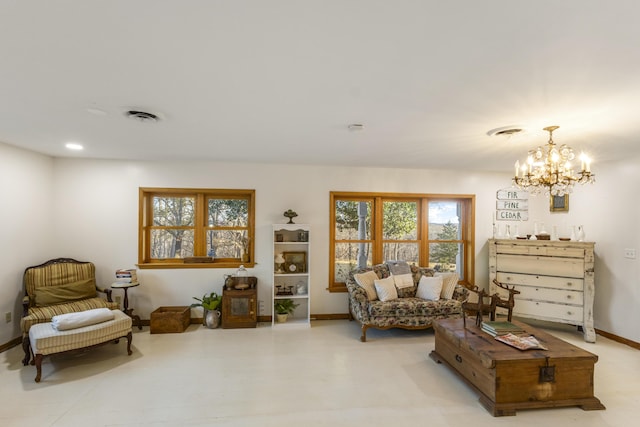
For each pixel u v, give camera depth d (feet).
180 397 8.63
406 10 4.01
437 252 17.08
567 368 8.30
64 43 4.84
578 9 3.95
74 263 13.44
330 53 5.12
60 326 9.93
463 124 8.63
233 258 15.70
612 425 7.58
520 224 16.98
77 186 14.11
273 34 4.59
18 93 6.77
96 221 14.26
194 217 15.48
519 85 6.20
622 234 13.03
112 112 7.97
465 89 6.43
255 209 15.38
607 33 4.44
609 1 3.80
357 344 12.59
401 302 13.43
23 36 4.64
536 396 8.17
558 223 16.14
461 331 10.12
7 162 11.62
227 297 14.24
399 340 13.06
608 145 10.68
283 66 5.56
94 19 4.23
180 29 4.46
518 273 14.69
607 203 13.67
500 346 8.84
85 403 8.30
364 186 16.14
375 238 16.52
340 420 7.70
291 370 10.27
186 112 7.95
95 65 5.54
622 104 7.06
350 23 4.30
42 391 8.87
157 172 14.73
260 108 7.64
